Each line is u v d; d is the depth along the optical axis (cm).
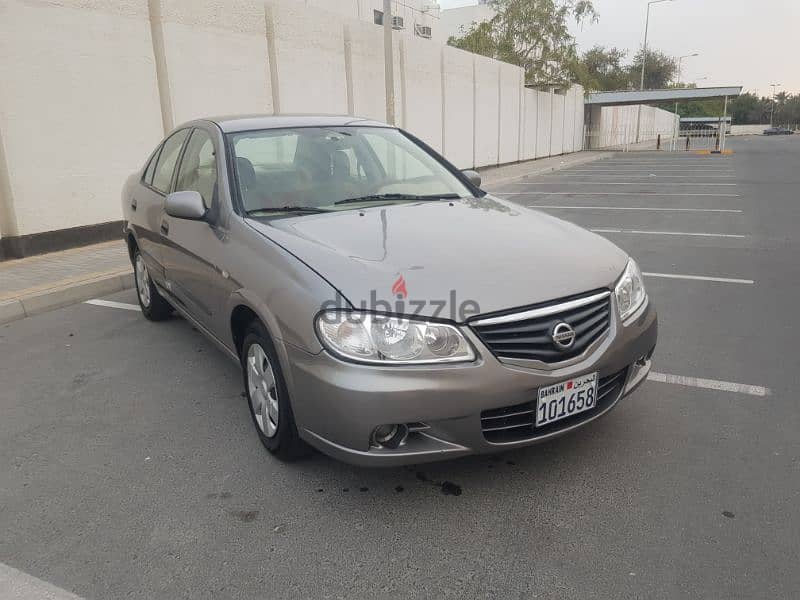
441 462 311
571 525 262
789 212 1120
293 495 287
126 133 842
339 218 337
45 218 759
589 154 3331
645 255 782
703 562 238
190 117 937
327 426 258
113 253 768
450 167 445
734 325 507
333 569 239
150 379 423
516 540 253
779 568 234
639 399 374
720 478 292
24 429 357
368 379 245
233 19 998
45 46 735
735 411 357
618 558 241
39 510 280
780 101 11906
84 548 254
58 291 598
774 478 291
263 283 291
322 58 1238
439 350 248
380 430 253
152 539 259
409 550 249
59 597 227
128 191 551
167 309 533
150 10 868
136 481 302
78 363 454
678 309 552
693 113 8850
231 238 335
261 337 303
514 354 256
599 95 3662
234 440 339
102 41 798
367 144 424
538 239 313
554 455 314
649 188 1611
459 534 258
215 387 408
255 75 1055
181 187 435
